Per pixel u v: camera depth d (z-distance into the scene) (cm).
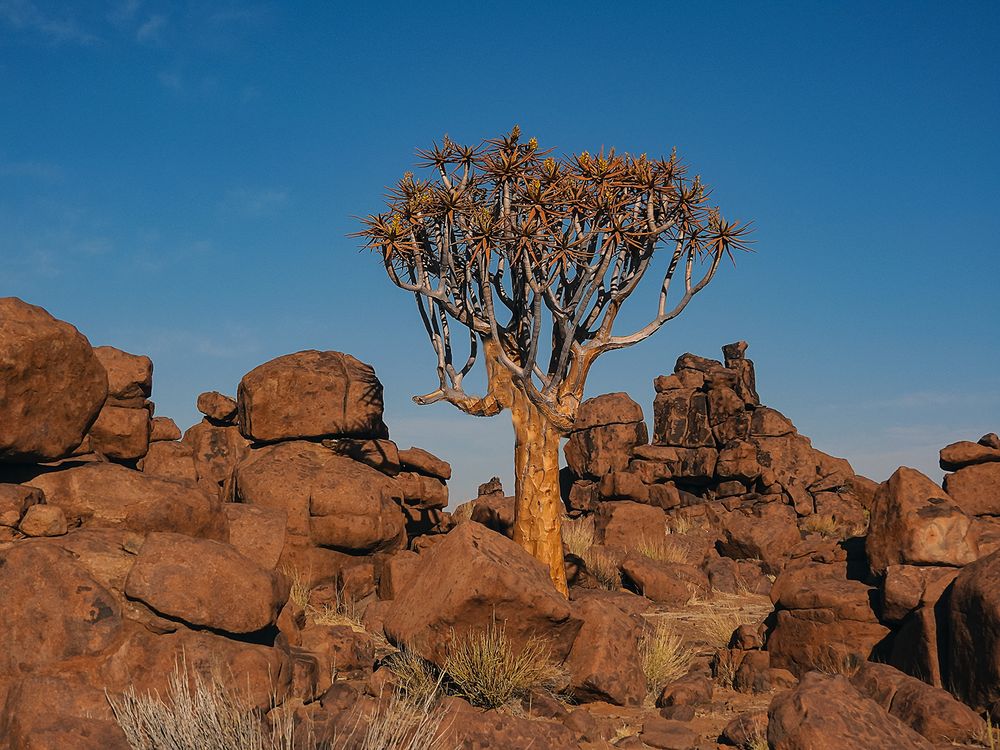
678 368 2823
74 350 844
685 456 2605
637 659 941
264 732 640
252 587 750
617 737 804
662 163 1508
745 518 2116
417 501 1656
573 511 2508
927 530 982
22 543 725
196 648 720
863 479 2614
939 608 905
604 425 2595
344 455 1535
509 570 868
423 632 870
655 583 1684
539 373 1482
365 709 759
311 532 1399
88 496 830
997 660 797
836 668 990
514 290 1512
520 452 1447
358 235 1440
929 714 771
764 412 2641
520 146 1485
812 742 668
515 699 844
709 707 914
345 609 1343
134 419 1166
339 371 1578
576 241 1415
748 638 1109
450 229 1473
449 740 677
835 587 1031
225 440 1588
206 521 855
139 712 626
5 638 685
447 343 1509
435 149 1524
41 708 646
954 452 1697
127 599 724
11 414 802
